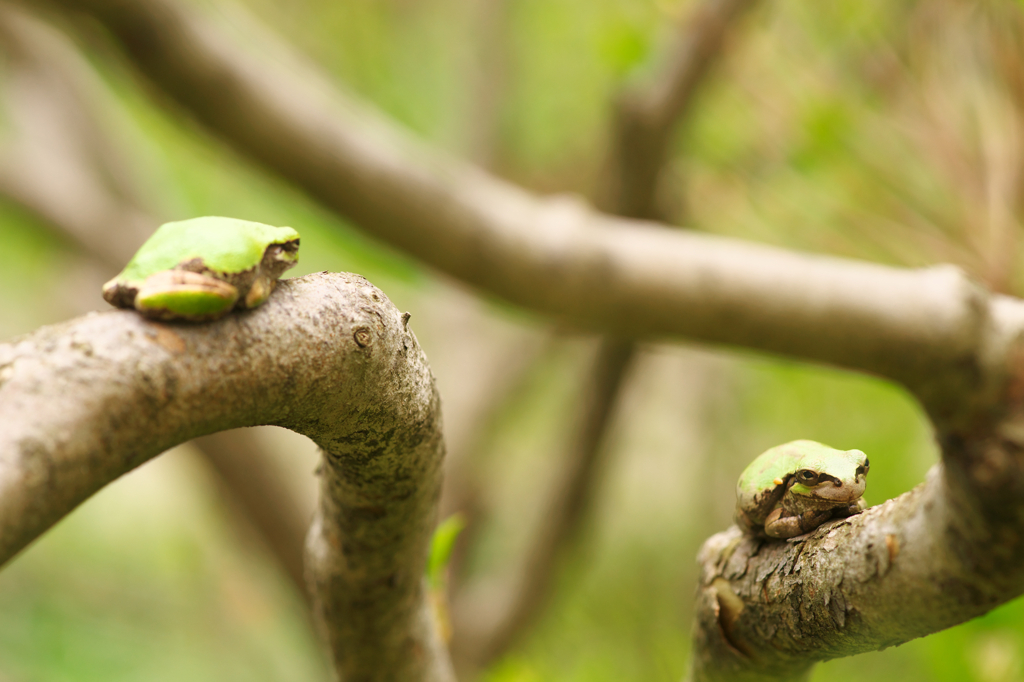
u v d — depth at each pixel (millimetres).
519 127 3092
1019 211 1356
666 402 3475
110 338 862
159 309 866
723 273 1328
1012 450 852
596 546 2914
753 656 912
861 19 1492
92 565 3689
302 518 2352
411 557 937
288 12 2852
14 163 2566
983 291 1208
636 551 3209
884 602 877
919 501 873
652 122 1521
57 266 3094
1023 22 1285
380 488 913
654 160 1592
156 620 3510
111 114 2908
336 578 939
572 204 1460
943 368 1202
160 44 1308
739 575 911
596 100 2705
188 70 1330
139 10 1290
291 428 892
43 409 851
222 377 869
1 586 3307
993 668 1161
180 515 3891
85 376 856
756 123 1623
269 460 2332
